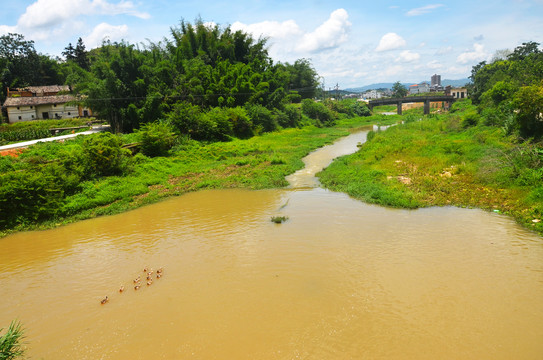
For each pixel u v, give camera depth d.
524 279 10.13
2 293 10.83
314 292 9.95
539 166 17.89
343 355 7.56
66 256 13.24
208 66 47.94
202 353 7.80
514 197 16.28
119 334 8.60
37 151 24.50
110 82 35.91
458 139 30.05
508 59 69.81
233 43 57.88
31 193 17.50
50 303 10.15
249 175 24.83
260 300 9.67
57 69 67.25
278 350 7.78
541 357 7.29
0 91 55.09
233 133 42.09
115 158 23.64
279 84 58.56
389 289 9.92
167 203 19.52
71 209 18.12
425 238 13.10
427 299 9.39
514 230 13.51
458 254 11.75
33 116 50.19
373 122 69.81
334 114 72.38
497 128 29.98
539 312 8.69
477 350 7.54
